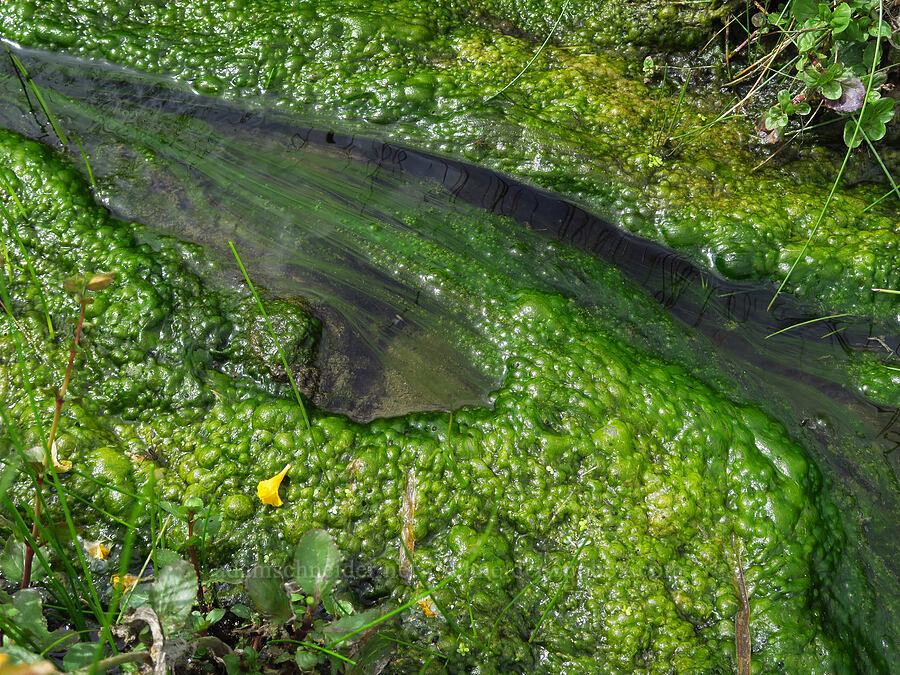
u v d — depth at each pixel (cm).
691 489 69
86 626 62
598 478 69
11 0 89
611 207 84
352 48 89
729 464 71
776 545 68
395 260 80
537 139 84
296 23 89
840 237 81
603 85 89
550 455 70
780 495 70
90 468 67
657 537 68
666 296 81
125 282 75
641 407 72
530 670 65
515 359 75
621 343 77
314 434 69
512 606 66
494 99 87
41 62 89
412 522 68
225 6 91
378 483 69
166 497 68
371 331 76
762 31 85
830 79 78
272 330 72
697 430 72
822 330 79
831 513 71
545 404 72
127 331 73
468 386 74
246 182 84
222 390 72
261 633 62
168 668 58
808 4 80
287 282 78
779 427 73
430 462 69
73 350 60
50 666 44
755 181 84
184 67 89
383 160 86
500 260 81
